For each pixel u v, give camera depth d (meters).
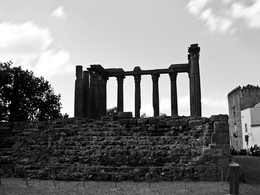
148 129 19.94
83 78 49.91
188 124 19.45
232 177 13.17
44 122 22.34
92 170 17.56
